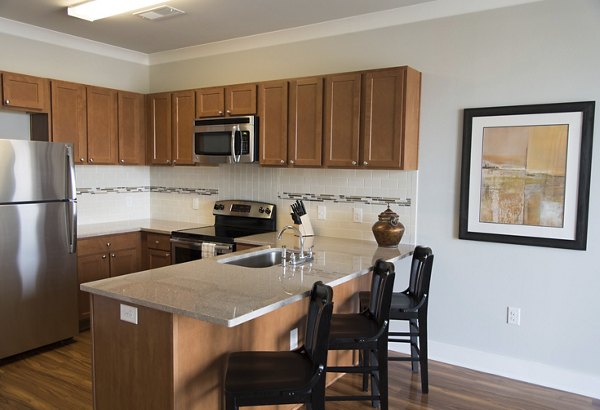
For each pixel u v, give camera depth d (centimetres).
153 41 461
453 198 354
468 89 343
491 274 341
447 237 357
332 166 371
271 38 432
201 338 220
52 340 378
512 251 332
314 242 381
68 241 383
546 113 313
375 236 361
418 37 361
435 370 347
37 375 331
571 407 295
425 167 363
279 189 444
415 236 371
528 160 321
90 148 442
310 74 416
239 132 409
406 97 336
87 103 438
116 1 338
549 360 323
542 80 317
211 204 490
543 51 315
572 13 305
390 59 374
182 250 436
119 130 467
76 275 392
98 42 464
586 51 302
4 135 409
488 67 335
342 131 364
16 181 346
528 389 319
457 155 350
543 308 323
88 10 353
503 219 333
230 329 236
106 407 232
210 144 432
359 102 354
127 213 519
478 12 336
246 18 385
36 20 395
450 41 347
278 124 398
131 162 480
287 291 228
